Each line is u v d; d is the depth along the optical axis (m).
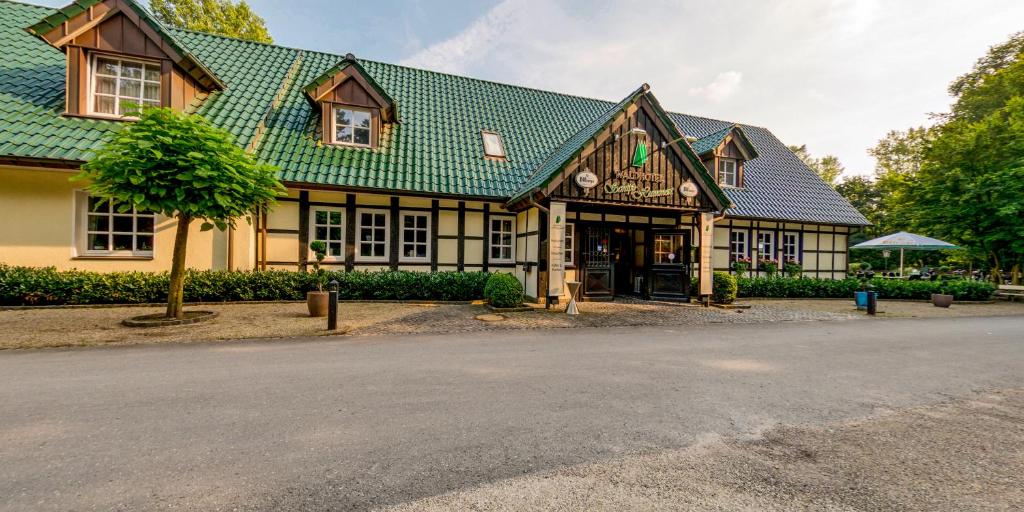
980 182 15.41
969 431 3.59
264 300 10.06
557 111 16.58
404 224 12.00
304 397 4.02
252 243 10.58
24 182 9.18
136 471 2.63
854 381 5.00
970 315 11.34
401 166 11.80
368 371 4.93
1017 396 4.54
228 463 2.75
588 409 3.88
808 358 6.11
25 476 2.54
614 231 13.88
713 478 2.71
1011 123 15.96
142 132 6.82
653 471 2.78
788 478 2.74
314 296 8.33
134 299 9.09
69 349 5.67
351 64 11.77
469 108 14.95
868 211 33.47
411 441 3.13
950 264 24.69
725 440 3.30
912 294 15.09
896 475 2.82
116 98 10.09
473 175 12.41
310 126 11.80
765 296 14.73
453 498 2.41
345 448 3.00
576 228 12.69
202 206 7.10
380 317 8.57
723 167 16.25
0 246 9.02
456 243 12.39
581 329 8.07
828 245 16.92
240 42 13.51
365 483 2.54
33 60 10.52
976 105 23.41
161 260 9.98
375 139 12.02
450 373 4.93
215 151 7.19
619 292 13.91
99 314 8.05
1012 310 12.57
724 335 7.79
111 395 3.97
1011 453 3.19
